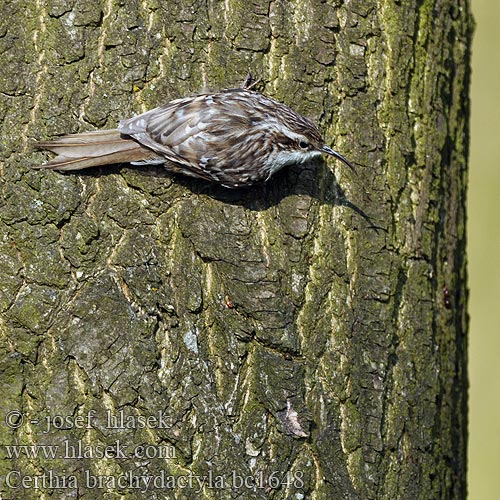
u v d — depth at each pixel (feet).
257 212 24.31
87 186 23.68
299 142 24.23
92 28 23.98
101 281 23.38
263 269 23.72
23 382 23.17
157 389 23.21
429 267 25.91
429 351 25.64
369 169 25.05
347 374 24.20
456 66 27.73
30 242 23.32
